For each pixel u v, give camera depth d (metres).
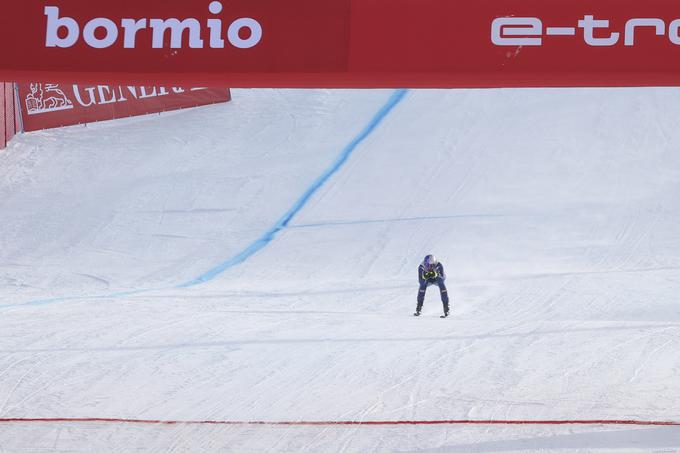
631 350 33.84
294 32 19.33
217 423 23.30
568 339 36.91
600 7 18.94
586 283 61.75
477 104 114.06
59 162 105.25
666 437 20.55
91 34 19.42
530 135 103.38
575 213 82.62
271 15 19.36
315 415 24.03
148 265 75.56
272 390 27.48
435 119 110.75
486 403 24.98
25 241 83.00
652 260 70.06
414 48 19.16
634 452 19.30
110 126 117.25
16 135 113.50
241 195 92.62
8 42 19.33
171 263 75.94
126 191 95.31
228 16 19.41
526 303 55.47
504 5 19.09
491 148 100.62
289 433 22.14
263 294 60.03
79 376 29.75
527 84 19.31
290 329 41.00
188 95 122.00
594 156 96.81
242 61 19.33
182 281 69.75
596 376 28.83
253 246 79.19
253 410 24.78
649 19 18.86
